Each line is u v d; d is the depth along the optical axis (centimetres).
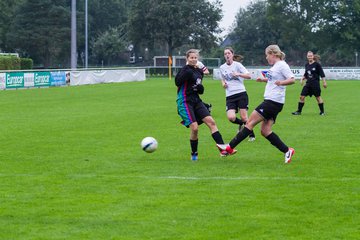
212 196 1495
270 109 1930
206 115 2008
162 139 2536
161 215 1328
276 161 1992
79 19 14638
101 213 1346
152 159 2033
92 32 15975
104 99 5003
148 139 2033
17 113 3728
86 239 1170
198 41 12575
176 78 1986
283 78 1925
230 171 1816
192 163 1955
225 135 2703
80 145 2356
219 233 1203
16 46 14125
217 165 1919
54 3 14612
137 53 16225
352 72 9894
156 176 1742
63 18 14150
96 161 1991
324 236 1180
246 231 1215
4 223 1277
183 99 1994
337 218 1300
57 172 1806
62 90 6281
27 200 1465
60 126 3017
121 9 16388
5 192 1547
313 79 3628
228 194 1517
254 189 1569
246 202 1434
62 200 1463
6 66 8731
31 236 1190
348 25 13075
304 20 13412
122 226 1251
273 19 13588
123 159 2033
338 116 3572
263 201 1445
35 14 13862
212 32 12825
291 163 1952
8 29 14238
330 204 1412
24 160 2014
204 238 1172
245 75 2456
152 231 1217
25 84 6519
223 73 2531
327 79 9912
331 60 14750
